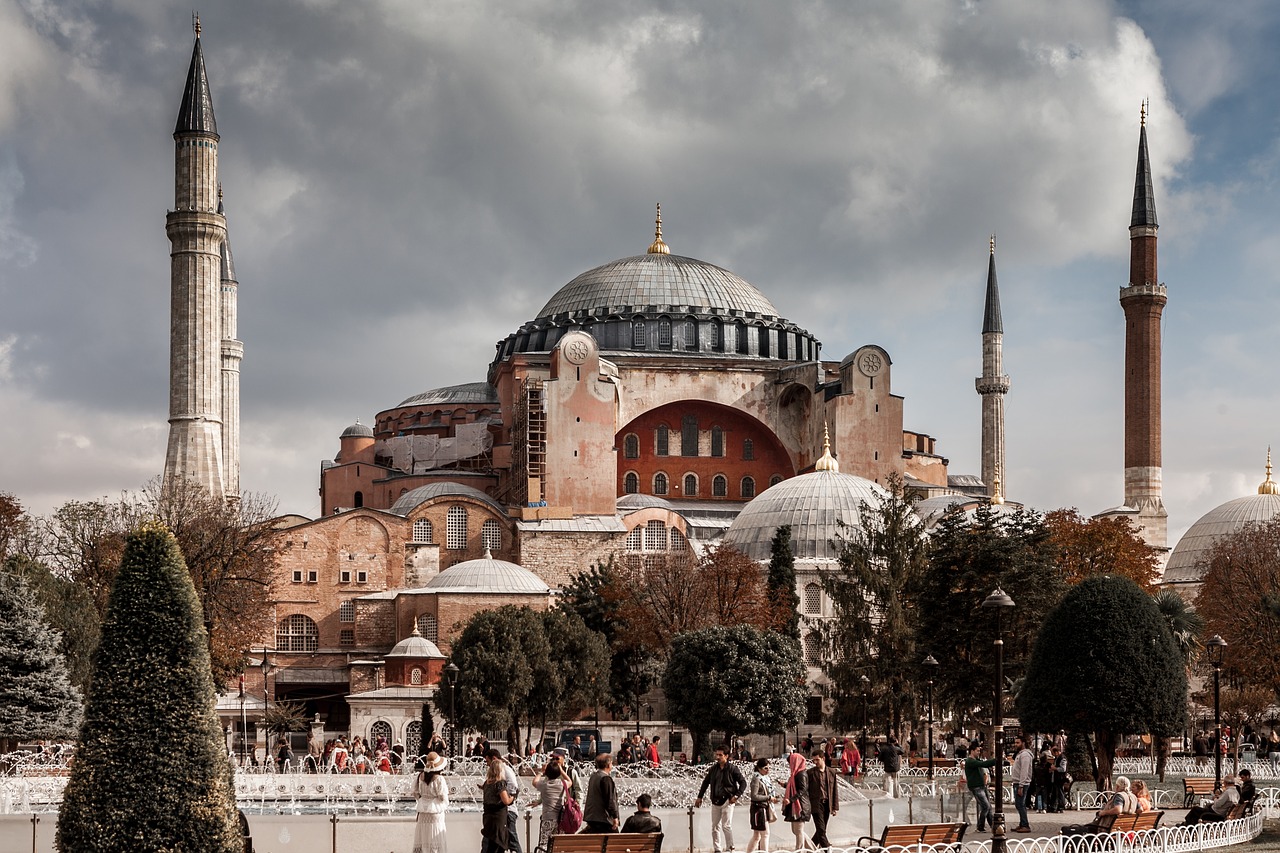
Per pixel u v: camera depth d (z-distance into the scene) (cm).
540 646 8631
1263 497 13438
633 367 12644
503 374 13075
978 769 4350
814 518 10944
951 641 7212
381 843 3581
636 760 6638
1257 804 4809
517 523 11506
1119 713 5041
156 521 3144
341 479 13125
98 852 2820
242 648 8556
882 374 12262
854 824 4272
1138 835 3650
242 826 3047
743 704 7550
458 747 8881
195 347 10262
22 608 5950
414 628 10644
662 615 9525
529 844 3391
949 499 12169
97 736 2875
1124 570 10338
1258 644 8388
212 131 10475
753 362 12862
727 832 3641
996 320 15138
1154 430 13075
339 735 10112
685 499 12781
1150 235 13162
